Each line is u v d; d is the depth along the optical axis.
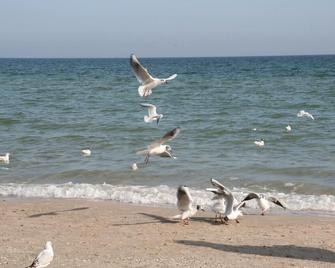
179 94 55.88
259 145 27.78
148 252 13.20
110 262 12.27
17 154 27.14
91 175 22.84
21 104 48.53
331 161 24.36
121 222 16.17
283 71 100.62
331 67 115.00
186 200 15.77
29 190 20.48
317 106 43.28
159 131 33.22
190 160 24.95
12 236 14.62
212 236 14.77
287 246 13.78
